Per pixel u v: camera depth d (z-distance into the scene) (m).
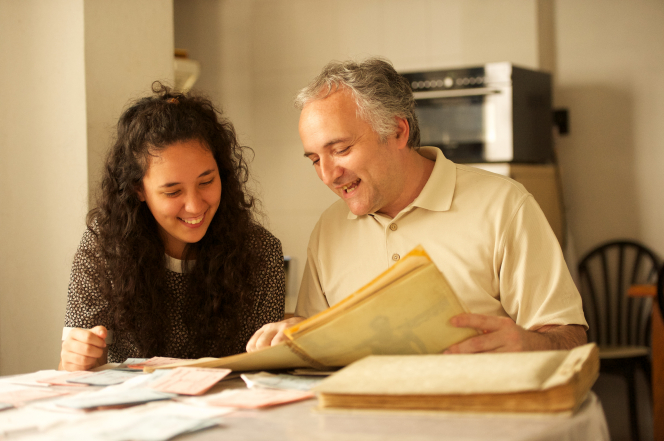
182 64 2.21
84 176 1.73
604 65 2.90
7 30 1.80
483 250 1.22
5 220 1.82
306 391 0.75
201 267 1.33
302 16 3.32
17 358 1.83
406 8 3.12
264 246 1.42
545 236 1.22
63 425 0.64
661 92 2.80
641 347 2.61
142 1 1.86
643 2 2.82
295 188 3.34
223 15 3.46
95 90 1.74
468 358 0.68
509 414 0.60
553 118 2.98
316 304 1.36
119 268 1.28
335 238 1.36
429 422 0.59
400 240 1.28
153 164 1.18
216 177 1.25
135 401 0.70
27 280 1.81
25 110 1.79
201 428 0.60
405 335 0.78
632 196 2.87
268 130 3.40
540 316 1.14
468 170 1.33
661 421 2.18
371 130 1.18
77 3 1.72
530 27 2.87
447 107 2.69
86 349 1.00
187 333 1.34
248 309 1.37
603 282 2.88
